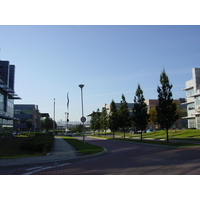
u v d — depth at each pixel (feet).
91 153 47.09
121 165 32.35
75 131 326.44
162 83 77.77
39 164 35.06
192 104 186.29
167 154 43.68
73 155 44.14
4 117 108.88
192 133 112.57
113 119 131.03
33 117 266.57
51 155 44.21
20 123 261.85
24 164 33.68
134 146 70.38
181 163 31.60
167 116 73.87
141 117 97.45
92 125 189.47
